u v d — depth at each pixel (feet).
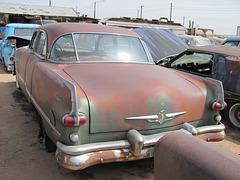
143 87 8.12
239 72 13.75
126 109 7.59
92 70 9.08
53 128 7.74
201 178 3.70
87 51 10.52
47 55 10.68
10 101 17.24
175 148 4.44
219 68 14.69
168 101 8.18
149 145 7.67
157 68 10.69
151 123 7.94
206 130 8.93
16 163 9.43
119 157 7.29
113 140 7.57
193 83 9.54
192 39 40.34
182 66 17.29
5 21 70.44
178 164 4.20
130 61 10.95
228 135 13.75
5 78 24.79
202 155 3.98
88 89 7.57
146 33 21.56
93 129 7.25
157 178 4.87
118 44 11.42
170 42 21.35
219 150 4.09
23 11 75.31
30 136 11.80
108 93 7.59
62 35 10.66
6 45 26.63
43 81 8.95
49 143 9.84
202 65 15.97
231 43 26.43
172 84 8.82
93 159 6.98
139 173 9.25
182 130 8.50
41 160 9.71
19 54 15.61
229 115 14.66
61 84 7.43
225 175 3.45
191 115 8.84
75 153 6.82
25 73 12.80
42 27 12.80
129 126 7.68
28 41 25.89
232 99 14.10
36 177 8.63
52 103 7.80
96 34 11.08
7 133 12.03
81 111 7.02
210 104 9.27
